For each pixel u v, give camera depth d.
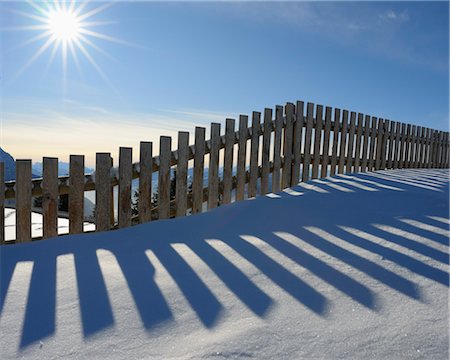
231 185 4.61
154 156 3.96
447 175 6.04
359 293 1.93
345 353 1.42
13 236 3.88
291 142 5.32
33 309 1.90
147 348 1.53
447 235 2.74
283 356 1.42
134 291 2.09
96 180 3.57
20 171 3.24
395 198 3.91
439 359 1.36
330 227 3.10
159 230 3.44
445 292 1.89
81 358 1.48
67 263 2.59
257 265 2.41
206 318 1.76
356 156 6.41
